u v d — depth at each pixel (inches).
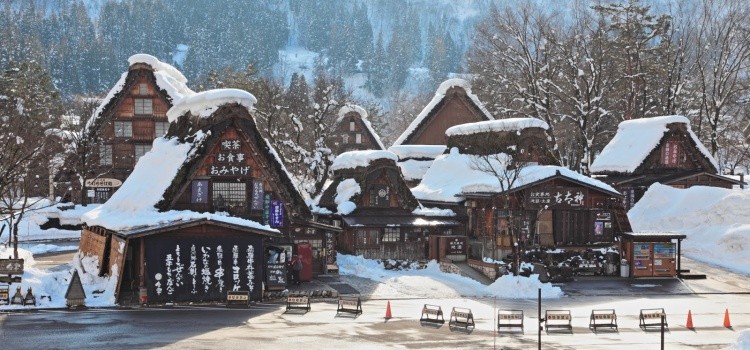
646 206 2050.9
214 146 1406.3
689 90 2893.7
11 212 1439.5
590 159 2412.6
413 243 1776.6
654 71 2596.0
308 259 1472.7
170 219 1210.6
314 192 2107.5
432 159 2546.8
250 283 1242.0
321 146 2219.5
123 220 1268.5
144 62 2657.5
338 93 4370.1
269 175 1443.2
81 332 958.4
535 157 1926.7
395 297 1328.7
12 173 1561.3
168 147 1444.4
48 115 2662.4
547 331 1025.5
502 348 897.5
